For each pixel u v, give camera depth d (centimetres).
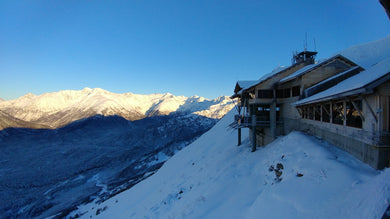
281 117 1884
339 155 962
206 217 996
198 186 1569
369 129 805
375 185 577
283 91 1844
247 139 2502
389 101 745
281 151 1279
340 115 1049
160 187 2228
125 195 2719
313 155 1004
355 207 545
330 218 569
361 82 812
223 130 3925
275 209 761
